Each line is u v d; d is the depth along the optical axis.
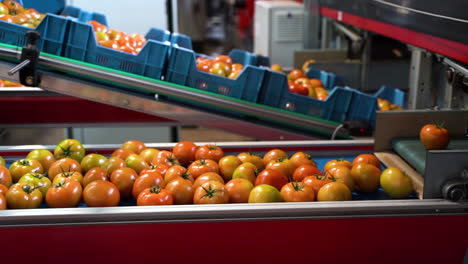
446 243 2.06
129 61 3.29
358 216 2.00
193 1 11.30
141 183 2.17
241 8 15.09
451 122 2.66
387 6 3.46
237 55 4.26
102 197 2.07
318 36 6.81
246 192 2.13
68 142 2.57
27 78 3.12
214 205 1.99
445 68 2.96
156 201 2.03
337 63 4.96
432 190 2.07
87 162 2.42
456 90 2.76
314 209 1.99
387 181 2.23
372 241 2.04
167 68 3.37
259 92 3.45
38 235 1.94
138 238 1.97
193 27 11.47
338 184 2.13
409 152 2.48
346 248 2.04
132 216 1.95
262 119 3.50
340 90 3.44
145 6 5.28
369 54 4.77
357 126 3.35
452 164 2.05
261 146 2.82
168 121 4.66
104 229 1.95
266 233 1.99
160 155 2.49
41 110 4.48
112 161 2.37
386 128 2.69
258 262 2.03
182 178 2.21
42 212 1.94
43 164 2.46
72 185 2.10
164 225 1.96
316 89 4.01
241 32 13.32
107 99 3.38
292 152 2.84
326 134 3.49
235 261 2.02
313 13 6.38
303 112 3.49
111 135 5.32
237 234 1.99
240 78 3.37
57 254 1.97
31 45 3.01
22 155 2.72
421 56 3.11
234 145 2.81
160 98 3.43
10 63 3.20
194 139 6.33
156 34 4.00
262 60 4.28
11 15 3.51
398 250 2.06
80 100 4.50
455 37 2.43
